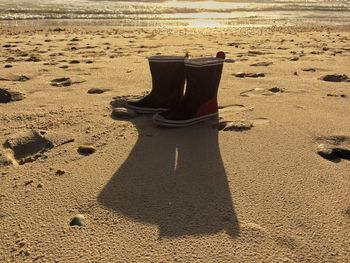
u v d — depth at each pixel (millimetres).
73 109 955
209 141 761
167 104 909
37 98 1053
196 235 485
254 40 2742
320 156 709
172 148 729
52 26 3717
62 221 513
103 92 1116
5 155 697
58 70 1424
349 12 7273
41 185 602
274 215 525
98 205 548
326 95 1107
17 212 533
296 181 615
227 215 524
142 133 803
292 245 468
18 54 1863
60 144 754
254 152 715
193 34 3242
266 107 973
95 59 1699
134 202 556
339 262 443
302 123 859
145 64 1557
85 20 4465
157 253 454
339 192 587
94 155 706
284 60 1734
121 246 466
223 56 867
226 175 631
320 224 508
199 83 834
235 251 457
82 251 457
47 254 452
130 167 657
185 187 594
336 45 2439
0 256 449
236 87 1177
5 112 928
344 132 807
